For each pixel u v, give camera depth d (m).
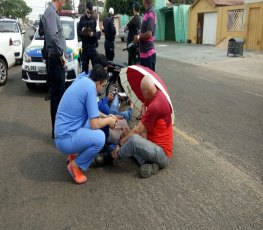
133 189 3.75
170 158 4.55
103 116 4.45
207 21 25.12
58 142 3.87
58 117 3.87
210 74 12.05
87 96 3.72
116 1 28.92
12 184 3.85
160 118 4.01
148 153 3.95
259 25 19.36
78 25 8.23
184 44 25.86
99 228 3.07
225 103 7.57
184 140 5.21
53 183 3.88
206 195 3.63
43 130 5.62
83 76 3.90
